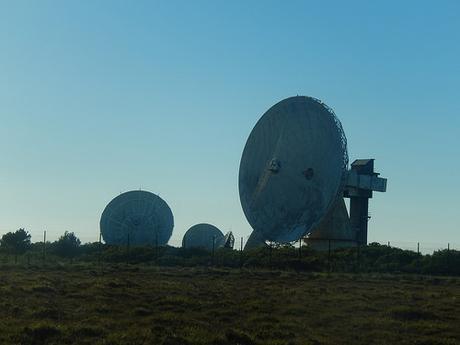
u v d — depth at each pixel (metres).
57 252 84.50
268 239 78.19
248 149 85.19
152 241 103.44
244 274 52.62
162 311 29.80
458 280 51.78
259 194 80.38
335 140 73.81
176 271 55.16
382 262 66.31
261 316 28.59
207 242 113.00
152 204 105.44
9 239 96.31
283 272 55.28
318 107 76.94
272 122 81.94
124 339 22.55
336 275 53.28
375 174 86.81
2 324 24.75
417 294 38.84
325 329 26.72
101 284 39.31
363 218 84.69
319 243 78.69
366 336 25.36
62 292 35.41
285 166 77.88
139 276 49.41
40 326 23.62
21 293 34.06
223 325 26.72
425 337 25.23
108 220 103.50
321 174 74.12
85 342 22.38
